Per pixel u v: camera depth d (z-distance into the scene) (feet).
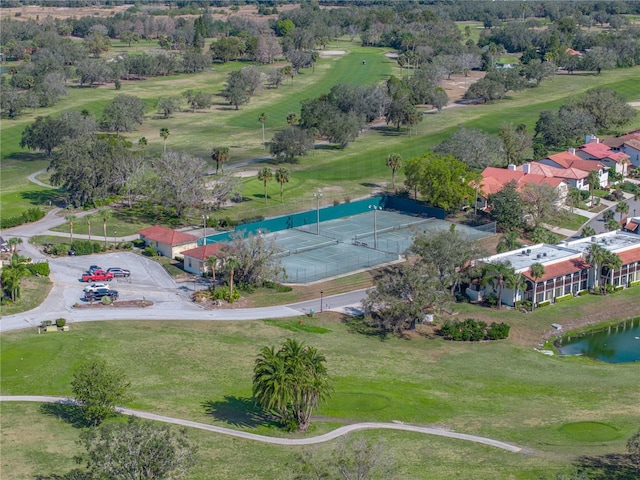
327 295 497.46
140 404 347.56
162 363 396.78
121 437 262.67
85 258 547.49
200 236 584.40
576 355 441.27
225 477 285.84
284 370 328.49
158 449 260.42
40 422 329.93
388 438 325.21
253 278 503.20
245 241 510.17
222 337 433.48
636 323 485.97
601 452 313.94
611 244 551.59
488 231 613.52
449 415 352.28
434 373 403.34
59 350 401.70
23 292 478.18
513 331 463.01
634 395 378.73
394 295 456.45
